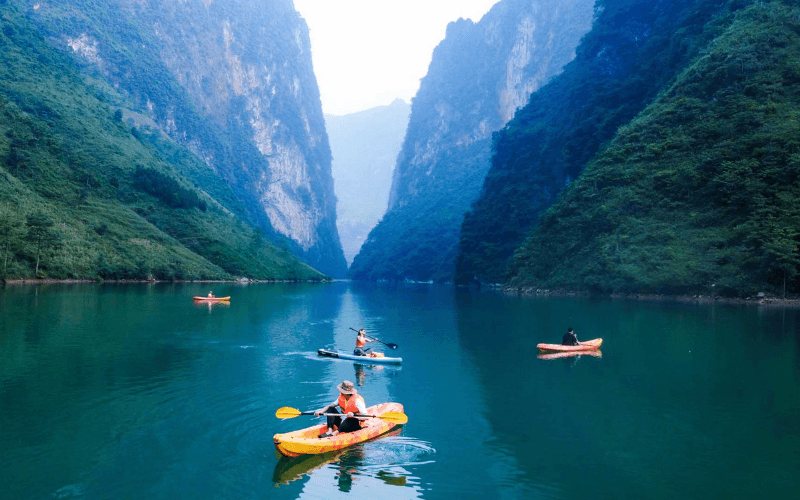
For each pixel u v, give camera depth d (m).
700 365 21.86
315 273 160.00
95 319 33.72
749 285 57.09
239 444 12.57
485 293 88.12
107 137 131.25
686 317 40.56
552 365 22.44
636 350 25.59
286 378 19.39
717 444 12.77
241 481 10.62
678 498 10.02
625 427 14.05
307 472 11.11
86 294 54.69
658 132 75.88
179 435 13.09
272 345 26.92
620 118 94.19
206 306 47.53
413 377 20.19
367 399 16.86
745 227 59.38
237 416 14.64
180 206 124.56
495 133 150.00
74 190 100.12
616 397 17.06
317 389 17.80
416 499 9.95
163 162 145.88
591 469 11.37
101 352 22.98
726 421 14.47
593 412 15.42
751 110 66.69
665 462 11.71
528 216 112.50
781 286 56.28
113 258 84.88
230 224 140.75
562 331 33.75
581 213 78.88
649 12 111.12
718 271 59.28
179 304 47.88
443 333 33.09
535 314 45.16
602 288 69.12
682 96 77.12
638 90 96.25
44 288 61.62
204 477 10.77
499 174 129.25
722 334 30.61
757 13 77.25
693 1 98.00
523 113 145.50
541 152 115.94
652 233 66.56
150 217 111.81
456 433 13.62
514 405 16.20
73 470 10.95
